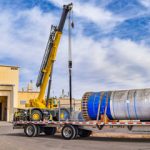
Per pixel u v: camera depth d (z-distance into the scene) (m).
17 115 27.56
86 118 22.88
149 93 20.61
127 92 21.53
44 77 29.95
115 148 17.52
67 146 18.77
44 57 30.27
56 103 28.91
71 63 25.67
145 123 20.30
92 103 22.48
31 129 25.67
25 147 18.42
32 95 61.06
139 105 20.61
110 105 21.70
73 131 22.88
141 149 16.95
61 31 30.39
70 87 25.31
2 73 54.66
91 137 24.33
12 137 25.23
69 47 25.86
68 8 30.27
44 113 27.50
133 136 24.42
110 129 21.81
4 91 53.50
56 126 24.38
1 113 55.44
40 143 20.56
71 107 25.22
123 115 21.39
